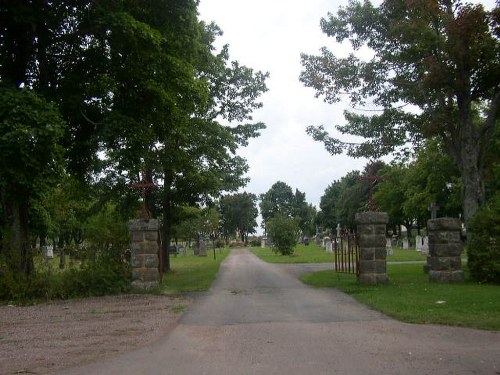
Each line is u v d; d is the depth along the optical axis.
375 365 6.09
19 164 12.45
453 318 8.88
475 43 15.93
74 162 18.12
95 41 15.88
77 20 15.30
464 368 5.88
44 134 12.13
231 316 9.97
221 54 24.12
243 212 106.81
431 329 8.18
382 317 9.48
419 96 18.45
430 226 15.00
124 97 16.77
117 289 13.80
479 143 17.97
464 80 16.39
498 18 15.52
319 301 11.87
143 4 15.82
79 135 17.12
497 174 27.70
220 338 7.89
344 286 14.45
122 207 21.77
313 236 107.56
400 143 19.94
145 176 21.73
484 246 14.26
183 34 16.89
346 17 19.34
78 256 14.33
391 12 18.25
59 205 32.72
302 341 7.50
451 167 35.56
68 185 22.33
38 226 30.83
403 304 10.57
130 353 7.02
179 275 21.23
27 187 12.77
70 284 13.45
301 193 120.25
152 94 16.28
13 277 13.23
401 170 46.78
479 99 19.48
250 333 8.20
